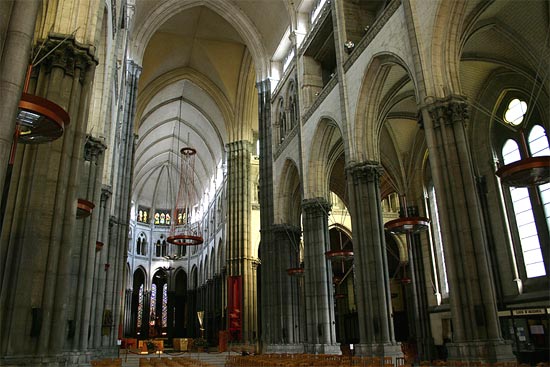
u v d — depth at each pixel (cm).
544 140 1902
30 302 940
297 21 2973
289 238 3094
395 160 2852
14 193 995
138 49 3269
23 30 577
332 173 3319
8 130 539
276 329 2933
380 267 1841
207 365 1611
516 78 2038
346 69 2156
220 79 4391
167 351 4447
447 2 1470
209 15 3878
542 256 1919
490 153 2198
